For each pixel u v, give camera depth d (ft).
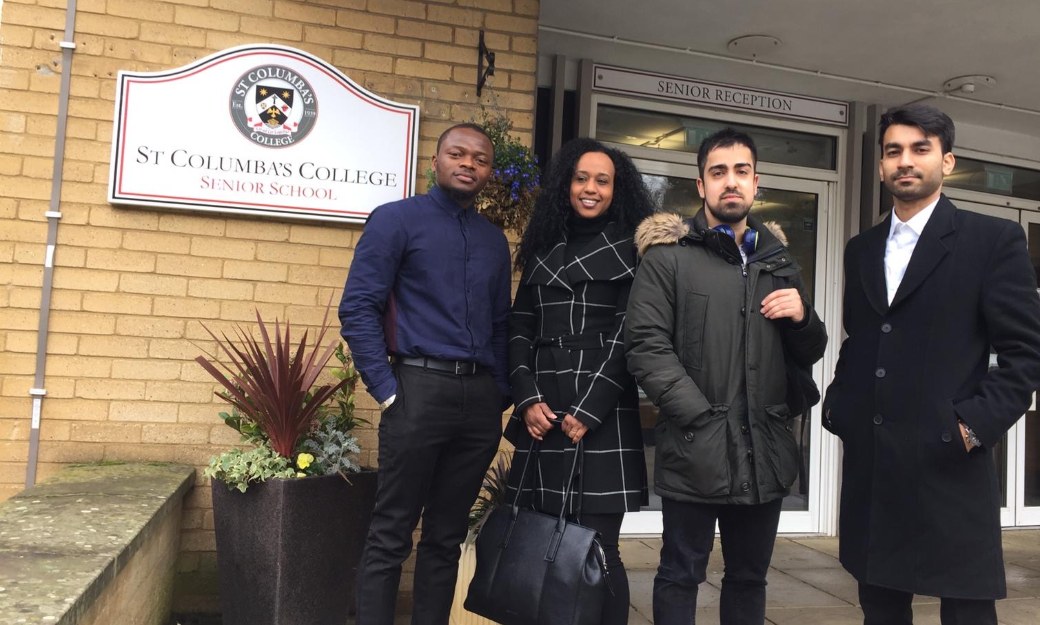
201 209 10.14
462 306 7.75
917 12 12.15
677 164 15.44
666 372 7.00
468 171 7.89
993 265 6.75
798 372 7.71
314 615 8.74
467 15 11.14
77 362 9.96
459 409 7.64
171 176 10.07
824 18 12.51
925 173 7.08
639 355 7.14
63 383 9.91
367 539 7.76
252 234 10.43
